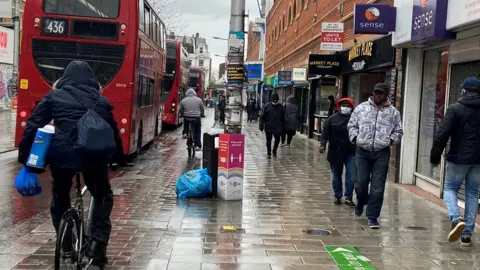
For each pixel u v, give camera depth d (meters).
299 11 27.55
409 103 10.78
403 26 9.94
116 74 12.07
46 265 5.21
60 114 4.39
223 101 33.88
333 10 18.77
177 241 6.18
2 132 20.81
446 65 9.59
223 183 8.74
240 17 9.53
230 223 7.15
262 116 15.58
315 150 18.22
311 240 6.41
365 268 5.39
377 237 6.65
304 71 23.30
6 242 6.05
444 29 8.33
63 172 4.47
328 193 9.77
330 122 8.71
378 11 10.47
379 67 12.39
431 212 8.19
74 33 11.95
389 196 9.48
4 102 34.31
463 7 7.64
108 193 4.94
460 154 6.18
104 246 4.87
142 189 9.65
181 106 15.18
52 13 11.92
